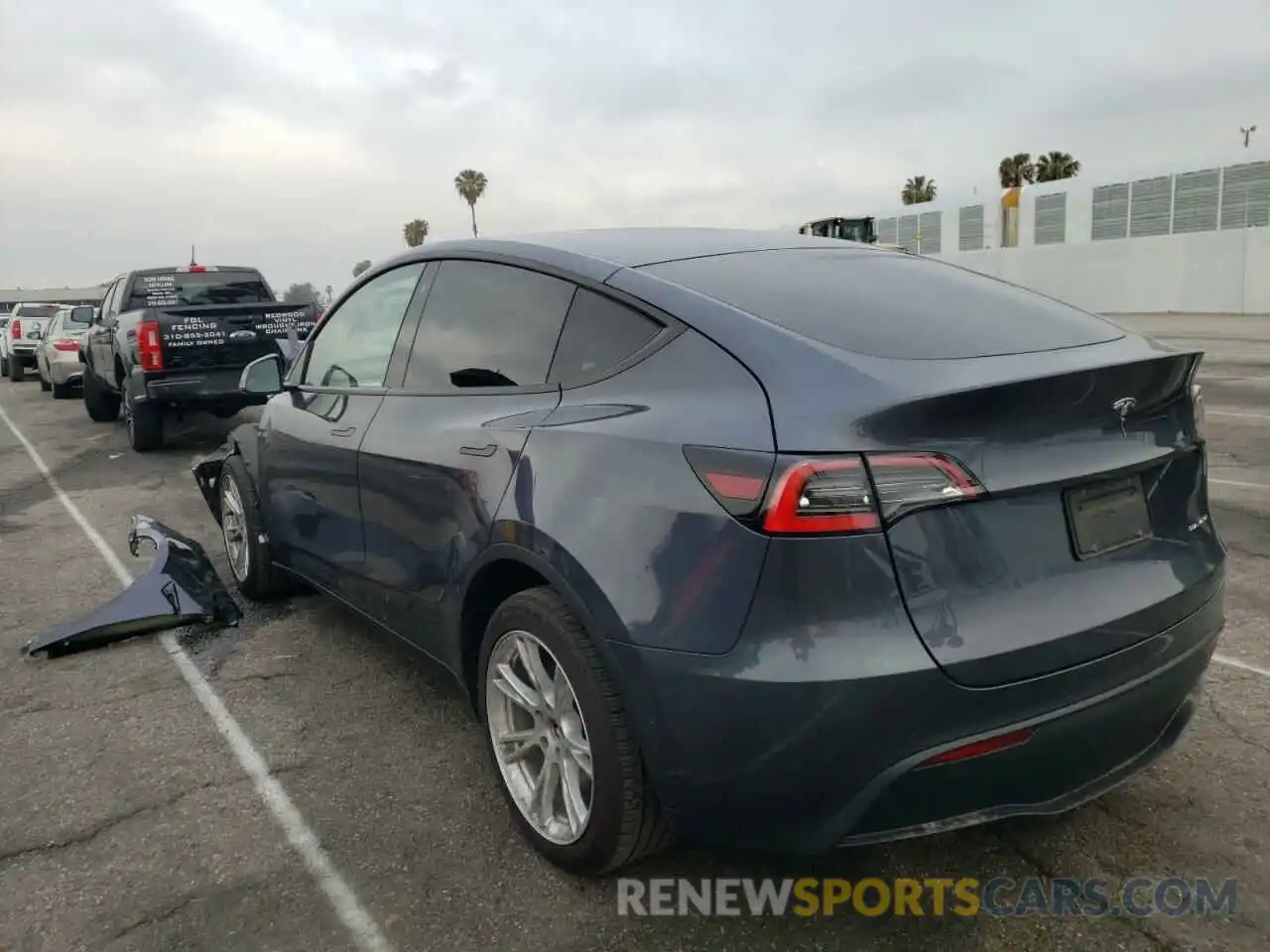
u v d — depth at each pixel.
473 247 3.44
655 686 2.28
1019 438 2.25
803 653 2.07
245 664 4.29
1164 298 34.88
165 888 2.71
